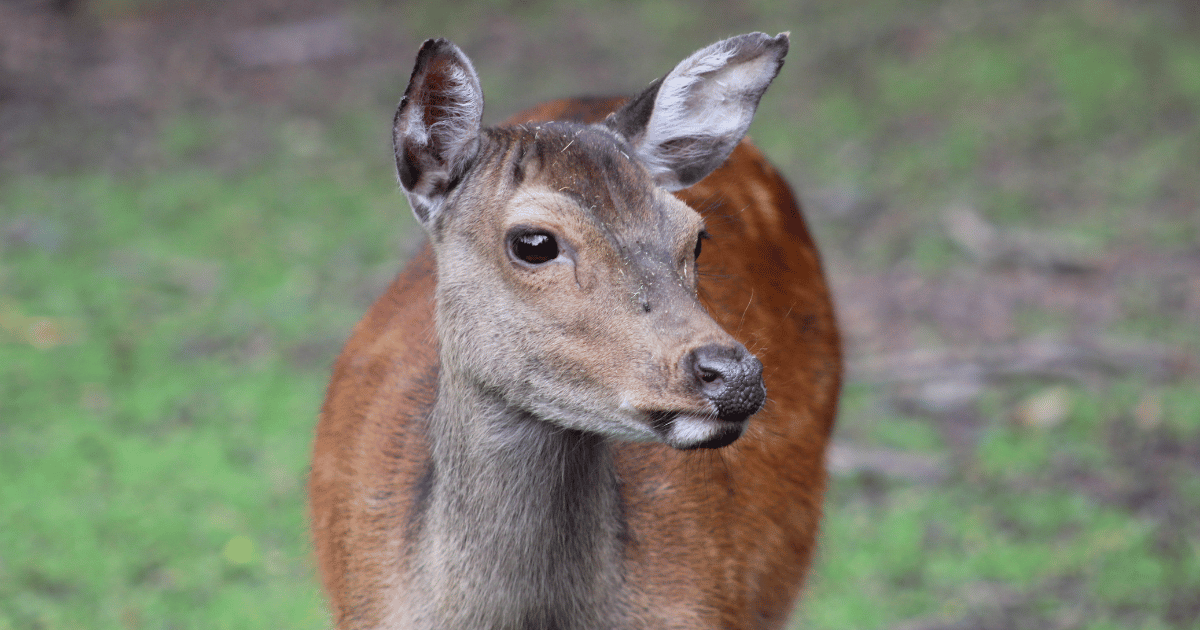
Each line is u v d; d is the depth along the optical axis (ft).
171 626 28.96
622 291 16.34
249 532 33.30
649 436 16.21
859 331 47.19
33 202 58.03
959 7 84.94
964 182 62.49
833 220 58.95
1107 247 54.19
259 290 49.98
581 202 16.63
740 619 20.54
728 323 21.29
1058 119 69.00
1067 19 80.79
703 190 23.07
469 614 17.67
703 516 19.53
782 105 74.13
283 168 64.49
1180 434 37.86
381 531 19.04
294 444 38.06
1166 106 69.67
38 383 41.37
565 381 16.56
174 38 81.71
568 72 79.51
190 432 38.70
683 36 85.51
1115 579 30.76
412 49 82.99
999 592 30.53
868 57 79.15
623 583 18.29
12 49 76.02
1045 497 34.94
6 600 29.71
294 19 86.74
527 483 17.39
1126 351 43.42
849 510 34.63
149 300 48.55
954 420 39.83
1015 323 47.06
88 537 32.65
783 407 22.72
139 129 68.44
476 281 17.17
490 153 17.47
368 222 57.82
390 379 20.66
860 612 29.58
